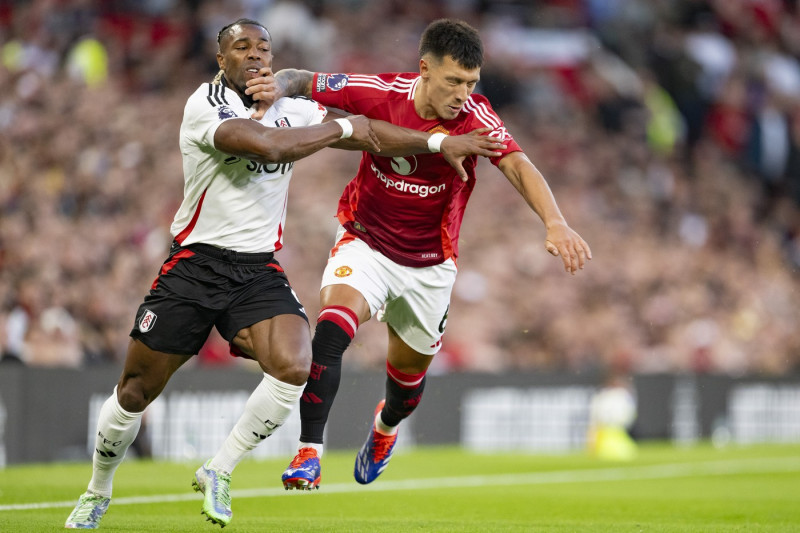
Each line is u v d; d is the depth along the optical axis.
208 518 16.59
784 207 87.06
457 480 35.47
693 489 33.84
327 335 17.88
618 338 65.19
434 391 50.19
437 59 17.81
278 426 16.73
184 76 67.38
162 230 53.34
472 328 60.88
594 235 71.69
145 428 39.31
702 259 74.94
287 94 18.06
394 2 77.75
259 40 16.88
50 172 54.66
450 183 18.86
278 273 17.23
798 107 90.75
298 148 16.38
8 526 17.92
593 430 51.25
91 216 53.38
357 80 18.81
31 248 46.69
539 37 81.94
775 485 35.69
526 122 78.38
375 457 21.88
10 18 64.50
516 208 70.69
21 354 41.19
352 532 18.69
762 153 88.69
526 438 53.25
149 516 21.23
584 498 29.69
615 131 82.00
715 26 90.81
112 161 56.44
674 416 58.34
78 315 45.88
